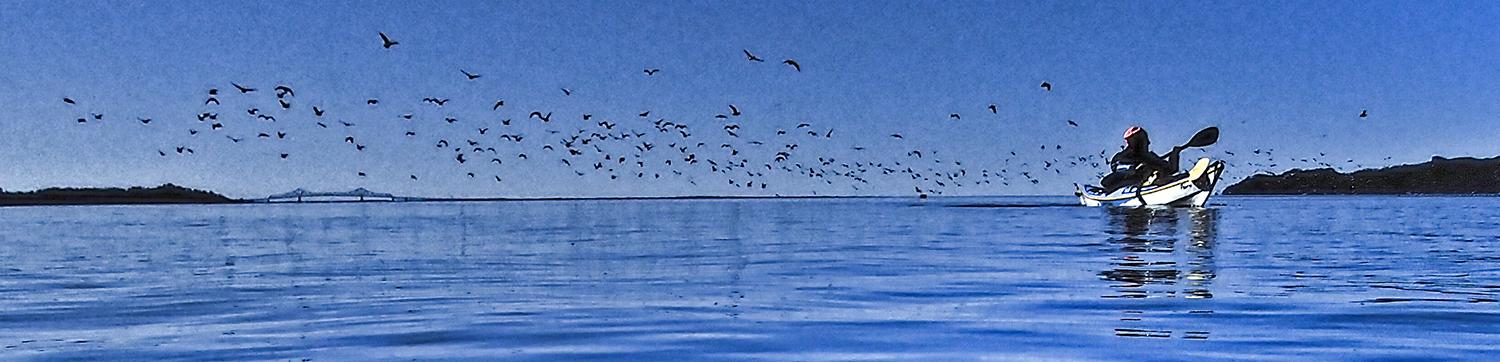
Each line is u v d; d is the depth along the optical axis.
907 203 167.62
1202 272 25.06
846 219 76.81
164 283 24.50
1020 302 18.80
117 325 16.80
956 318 16.69
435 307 18.86
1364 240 40.34
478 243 42.97
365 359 13.48
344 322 16.89
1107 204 93.25
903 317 16.88
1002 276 24.33
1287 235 44.72
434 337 15.19
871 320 16.53
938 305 18.47
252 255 35.53
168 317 17.78
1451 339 14.30
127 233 57.44
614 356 13.59
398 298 20.52
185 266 30.22
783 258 31.50
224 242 45.59
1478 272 24.83
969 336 14.86
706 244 40.78
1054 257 30.98
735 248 37.50
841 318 16.80
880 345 14.20
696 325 16.14
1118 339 14.51
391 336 15.30
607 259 31.92
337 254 35.75
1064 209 100.31
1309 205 117.00
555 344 14.51
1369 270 25.55
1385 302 18.44
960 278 23.84
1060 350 13.73
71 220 87.69
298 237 50.69
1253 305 18.08
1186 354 13.36
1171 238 42.56
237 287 23.27
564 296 20.55
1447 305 17.97
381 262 31.42
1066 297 19.55
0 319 17.75
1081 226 56.44
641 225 66.88
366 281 24.59
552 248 38.59
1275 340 14.30
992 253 33.16
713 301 19.41
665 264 29.48
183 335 15.59
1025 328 15.55
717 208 142.88
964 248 36.09
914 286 21.98
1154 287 21.39
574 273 26.47
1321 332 14.95
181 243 44.88
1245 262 28.47
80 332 16.06
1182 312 17.20
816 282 23.22
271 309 18.78
